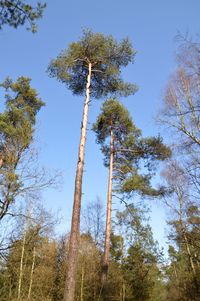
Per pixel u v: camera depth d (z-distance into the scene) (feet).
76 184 45.80
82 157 47.80
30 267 72.18
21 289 66.18
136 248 107.55
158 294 120.57
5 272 61.26
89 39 54.13
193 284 77.20
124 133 75.92
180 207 64.23
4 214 44.32
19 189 44.86
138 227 77.20
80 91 58.08
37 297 73.00
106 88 57.16
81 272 92.58
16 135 47.83
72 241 42.42
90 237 104.53
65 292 40.16
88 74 55.06
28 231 51.47
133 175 72.18
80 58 55.11
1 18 28.30
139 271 106.73
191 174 47.78
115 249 107.34
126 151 74.59
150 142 71.77
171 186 62.64
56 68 53.67
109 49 54.39
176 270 120.98
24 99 73.46
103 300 61.52
